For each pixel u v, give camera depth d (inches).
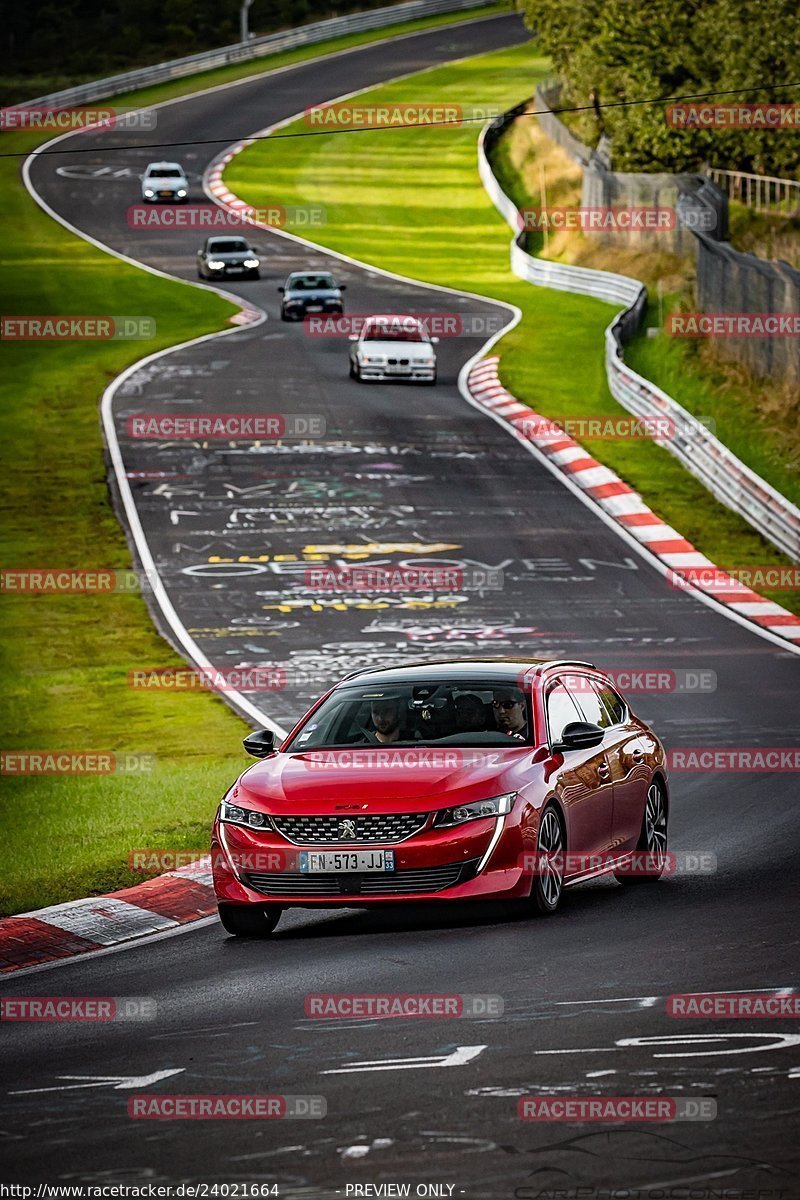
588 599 4057.6
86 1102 1004.6
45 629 3846.0
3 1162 892.0
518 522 4813.0
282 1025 1178.6
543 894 1568.7
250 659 3548.2
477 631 3750.0
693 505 4990.2
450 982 1291.8
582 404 6250.0
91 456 5580.7
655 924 1498.5
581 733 1631.4
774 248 7554.1
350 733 1678.2
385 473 5339.6
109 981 1405.0
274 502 5007.4
